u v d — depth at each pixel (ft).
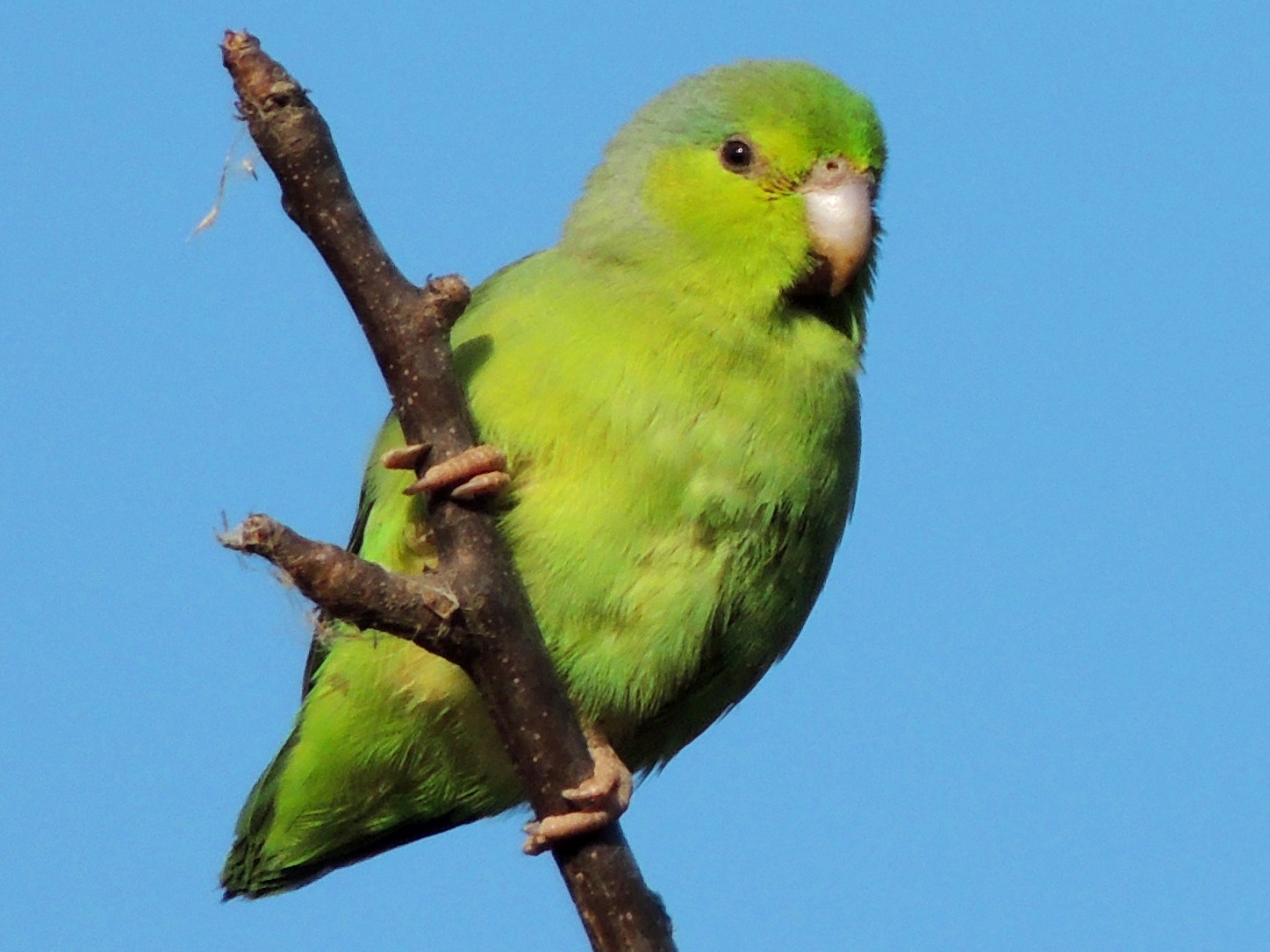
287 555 21.84
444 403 24.18
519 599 23.94
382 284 24.00
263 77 23.11
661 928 25.27
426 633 23.21
